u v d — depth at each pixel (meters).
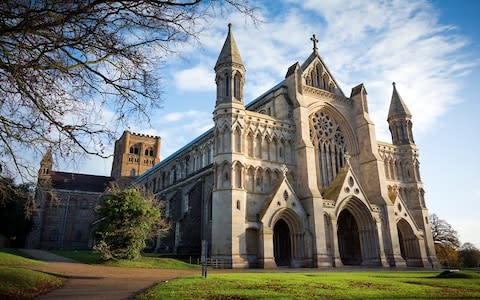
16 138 12.01
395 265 51.16
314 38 65.94
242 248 43.00
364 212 52.81
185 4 10.27
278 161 51.91
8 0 9.39
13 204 62.25
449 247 89.06
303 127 53.25
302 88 56.75
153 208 44.34
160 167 87.31
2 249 51.47
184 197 64.38
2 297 15.06
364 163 60.00
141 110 12.09
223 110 48.94
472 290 17.94
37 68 10.57
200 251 54.53
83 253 60.50
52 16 9.65
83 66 11.20
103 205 42.91
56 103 11.49
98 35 10.44
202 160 66.88
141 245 42.59
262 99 62.34
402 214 57.72
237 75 51.38
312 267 45.22
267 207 45.22
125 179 114.31
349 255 55.09
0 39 10.39
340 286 19.28
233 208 43.94
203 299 14.30
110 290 18.83
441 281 23.48
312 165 51.12
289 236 50.31
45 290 18.62
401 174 66.38
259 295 15.26
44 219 98.25
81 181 111.31
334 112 61.66
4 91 11.17
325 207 48.88
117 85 11.61
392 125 70.31
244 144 49.09
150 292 16.69
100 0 9.42
